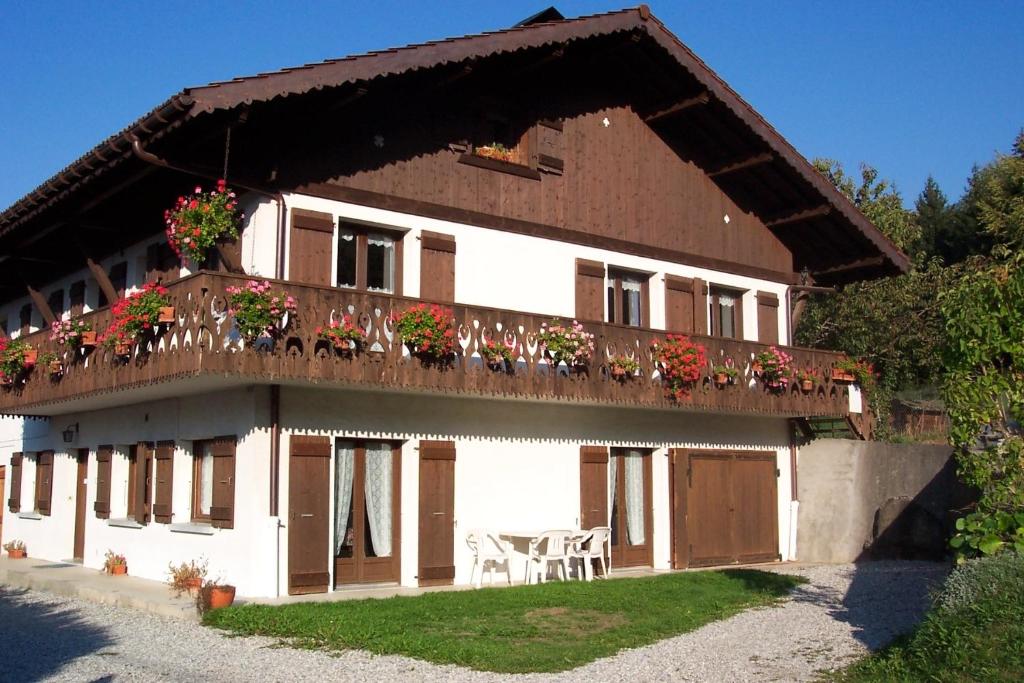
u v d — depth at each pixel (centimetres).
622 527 1722
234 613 1112
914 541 1866
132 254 1662
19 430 2108
